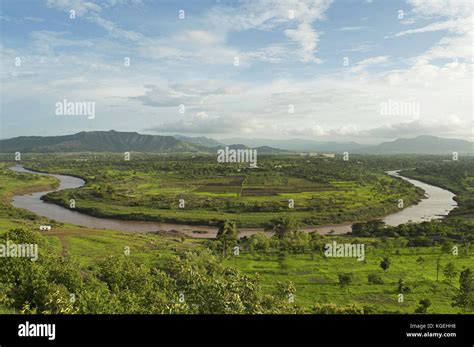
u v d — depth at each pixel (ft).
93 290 135.85
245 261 258.16
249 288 127.03
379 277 217.15
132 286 152.66
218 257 259.19
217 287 117.91
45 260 157.79
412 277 225.56
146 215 434.71
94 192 536.83
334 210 443.73
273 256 271.28
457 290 204.54
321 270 238.07
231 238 318.45
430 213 444.55
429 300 176.24
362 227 375.25
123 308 109.29
